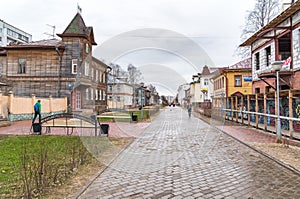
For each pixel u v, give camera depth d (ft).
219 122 49.96
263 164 18.20
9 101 51.90
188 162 18.60
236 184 13.91
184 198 11.94
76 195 12.01
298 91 28.09
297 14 38.52
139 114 61.11
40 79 74.13
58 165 16.25
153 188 13.25
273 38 46.19
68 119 37.86
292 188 13.28
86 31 70.54
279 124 27.78
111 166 17.17
